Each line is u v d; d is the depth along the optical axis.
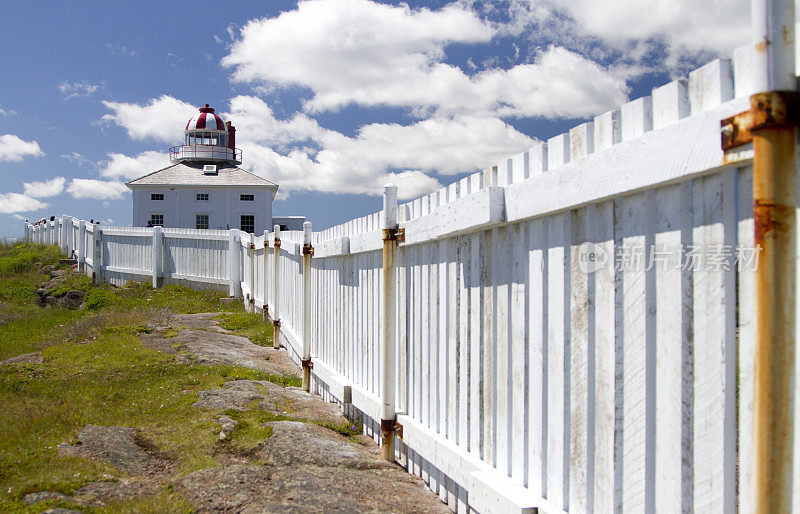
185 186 36.28
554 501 2.82
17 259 21.94
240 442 5.05
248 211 37.06
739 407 1.82
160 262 19.03
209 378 7.39
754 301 1.72
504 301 3.28
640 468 2.26
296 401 6.88
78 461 4.30
